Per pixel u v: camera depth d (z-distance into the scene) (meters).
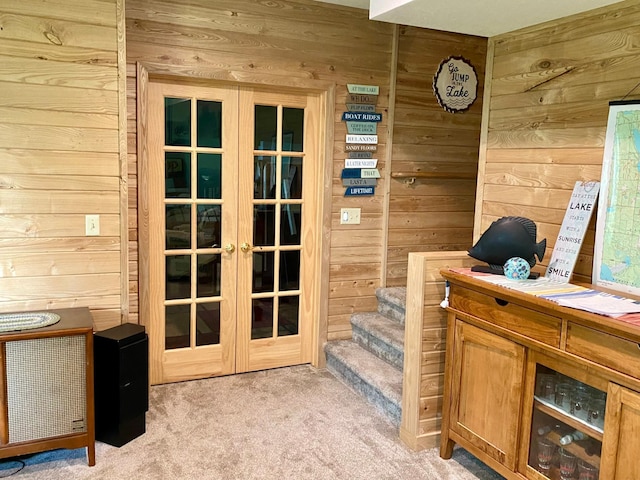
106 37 2.74
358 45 3.74
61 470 2.53
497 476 2.56
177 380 3.60
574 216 2.42
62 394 2.49
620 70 2.28
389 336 3.50
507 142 2.89
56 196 2.75
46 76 2.66
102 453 2.69
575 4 2.34
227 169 3.57
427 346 2.76
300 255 3.87
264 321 3.83
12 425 2.41
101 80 2.76
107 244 2.89
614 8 2.30
